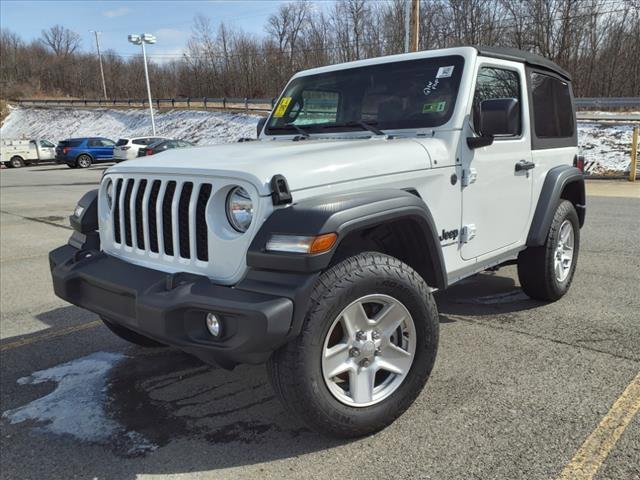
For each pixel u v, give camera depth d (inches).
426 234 115.7
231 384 137.5
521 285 185.6
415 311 110.5
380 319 107.0
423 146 125.6
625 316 171.9
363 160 111.9
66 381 142.2
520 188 158.6
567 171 178.4
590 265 235.3
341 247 108.7
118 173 123.4
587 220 344.8
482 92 141.6
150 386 138.0
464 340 156.9
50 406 129.1
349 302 99.8
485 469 97.4
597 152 692.7
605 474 94.5
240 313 90.3
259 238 95.9
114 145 1165.1
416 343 112.7
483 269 150.1
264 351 92.5
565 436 106.5
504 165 149.6
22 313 199.2
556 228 175.0
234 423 118.6
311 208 96.4
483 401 121.3
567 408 116.9
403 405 111.8
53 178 871.1
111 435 115.8
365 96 149.7
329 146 119.5
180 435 114.7
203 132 1438.2
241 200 99.2
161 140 956.6
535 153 165.3
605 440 104.6
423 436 108.7
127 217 121.3
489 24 1379.2
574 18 1235.9
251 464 103.1
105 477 101.3
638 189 508.4
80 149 1119.6
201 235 104.8
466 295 199.9
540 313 177.5
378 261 104.3
